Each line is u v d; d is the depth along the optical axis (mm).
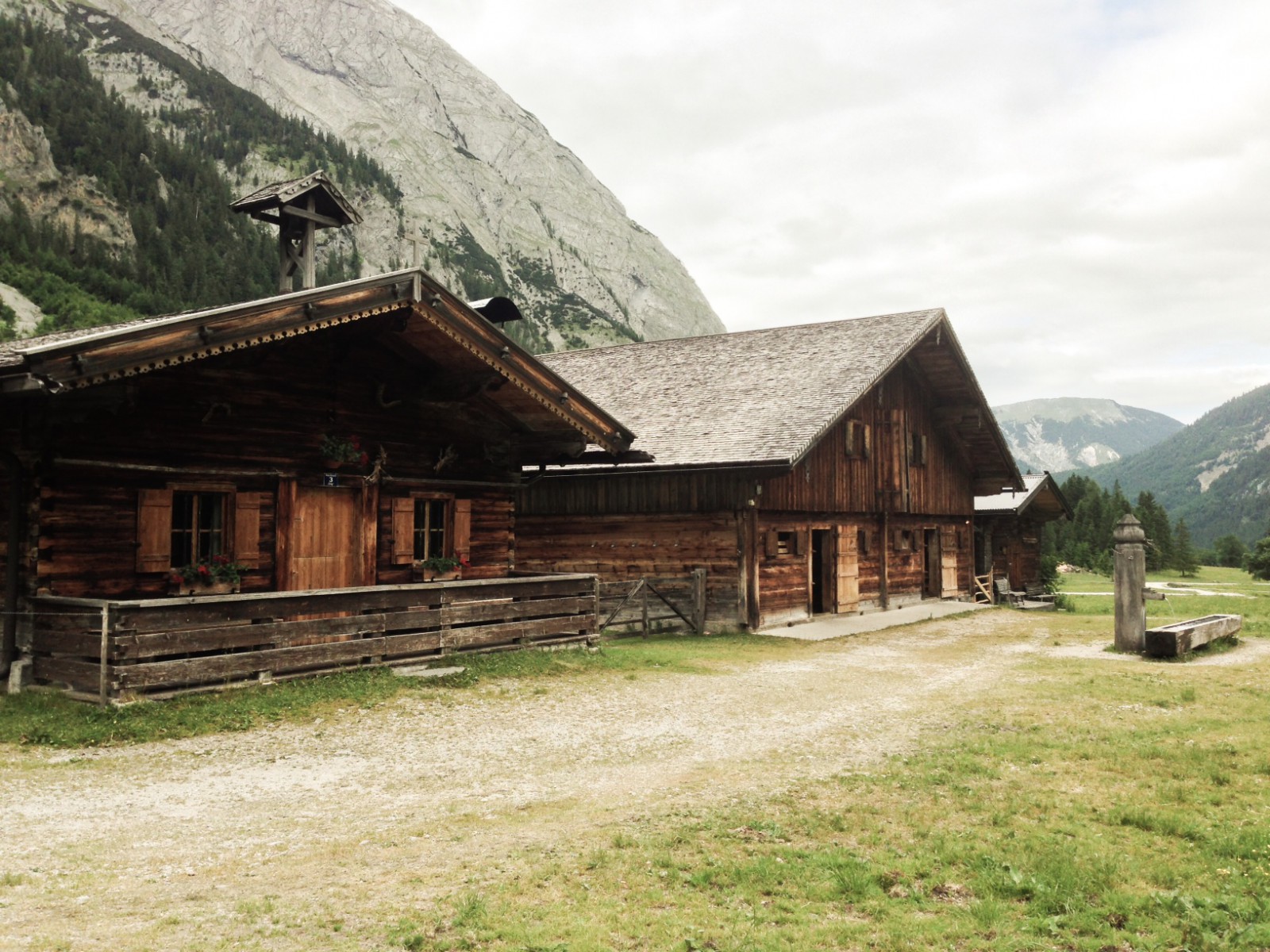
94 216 143000
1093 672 15586
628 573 23281
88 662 10914
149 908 5598
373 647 13133
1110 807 7945
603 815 7629
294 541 14375
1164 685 13977
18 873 6129
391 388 15742
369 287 12906
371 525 15484
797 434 20859
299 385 14531
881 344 25000
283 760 9227
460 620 14391
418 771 8984
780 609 23031
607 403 26938
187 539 13297
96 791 8078
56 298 119250
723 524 22016
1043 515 38188
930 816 7645
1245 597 43750
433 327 14391
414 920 5414
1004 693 13672
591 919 5492
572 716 11664
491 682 13312
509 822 7438
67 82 162500
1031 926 5547
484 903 5672
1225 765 9219
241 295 144000
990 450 32219
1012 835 7152
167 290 136125
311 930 5277
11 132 144375
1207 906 5781
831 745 10328
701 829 7238
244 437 13766
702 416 23828
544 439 17844
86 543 11953
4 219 132750
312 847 6766
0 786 8133
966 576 33000
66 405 11258
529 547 24922
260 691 11508
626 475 23078
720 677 15070
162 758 9172
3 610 11633
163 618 10906
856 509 25984
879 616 25938
